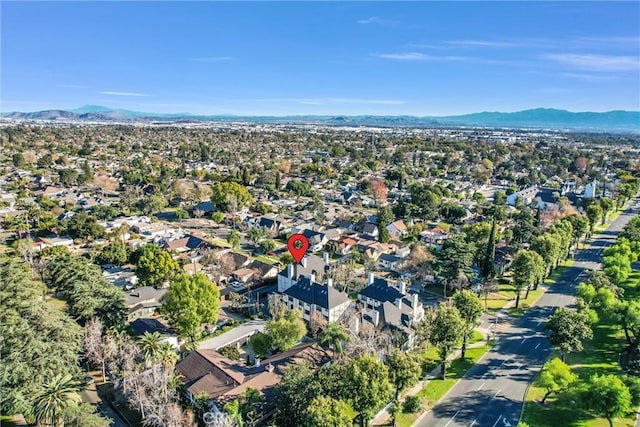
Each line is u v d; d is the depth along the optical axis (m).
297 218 178.62
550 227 136.38
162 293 100.31
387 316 83.31
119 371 67.50
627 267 112.31
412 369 62.72
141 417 61.53
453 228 165.62
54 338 63.22
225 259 122.00
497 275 118.06
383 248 136.38
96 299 80.12
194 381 66.12
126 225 149.75
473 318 79.94
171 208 198.75
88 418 52.41
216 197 184.75
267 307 99.00
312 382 58.41
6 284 65.25
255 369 69.00
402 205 177.88
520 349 83.94
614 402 59.19
